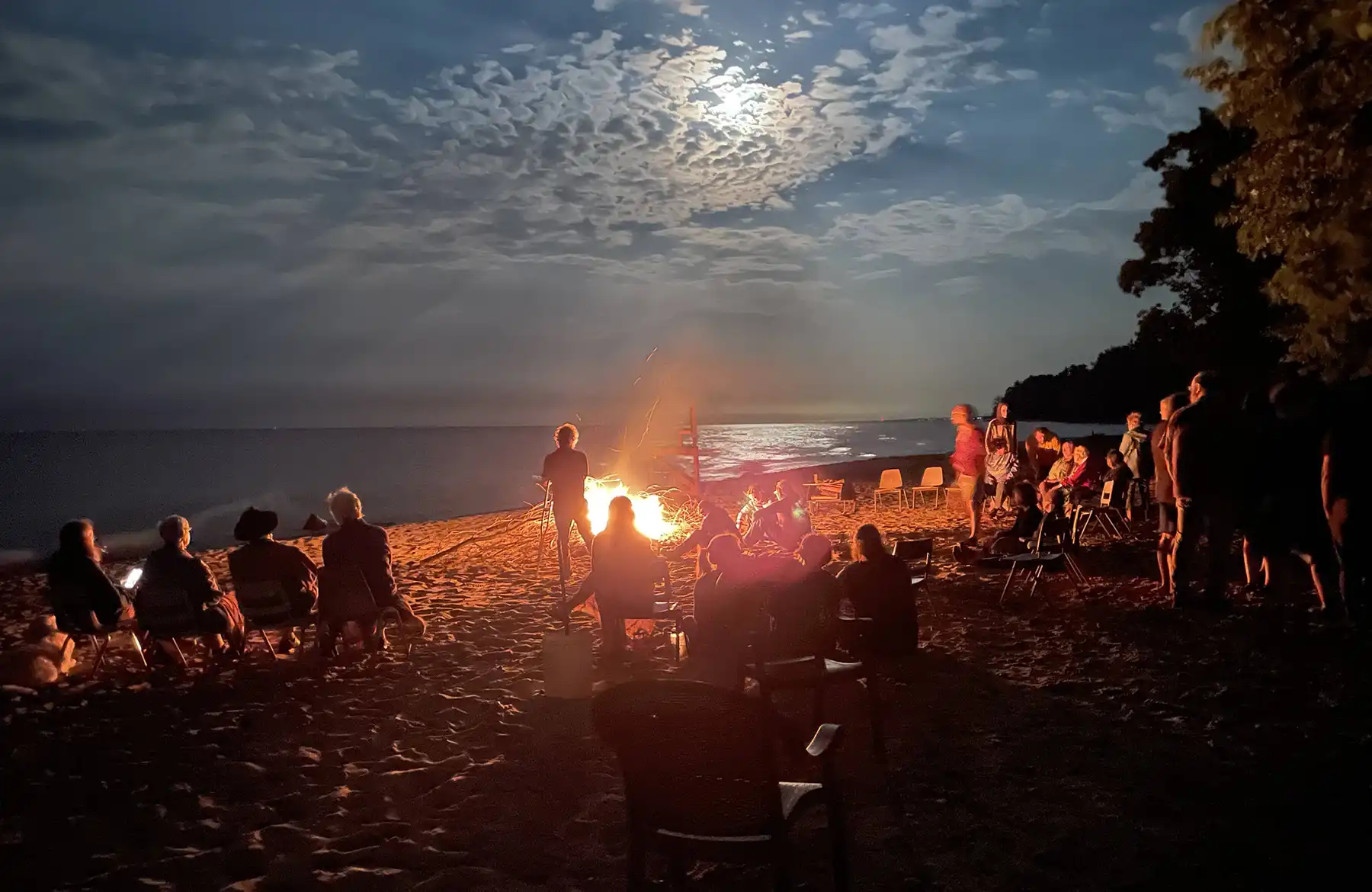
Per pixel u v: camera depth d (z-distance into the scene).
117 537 19.80
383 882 3.77
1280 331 9.52
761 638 4.88
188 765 5.10
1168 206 26.20
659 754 3.18
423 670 7.04
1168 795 4.43
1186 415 7.82
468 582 11.22
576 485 9.78
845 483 16.91
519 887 3.75
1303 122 7.68
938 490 18.47
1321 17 7.20
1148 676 6.21
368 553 7.36
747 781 3.12
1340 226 7.63
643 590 7.08
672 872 3.67
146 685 6.78
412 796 4.68
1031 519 9.27
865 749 5.21
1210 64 8.18
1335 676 5.97
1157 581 9.27
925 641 7.42
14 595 11.56
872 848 4.03
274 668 7.16
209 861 3.98
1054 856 3.87
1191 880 3.66
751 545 9.47
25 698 6.44
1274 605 7.83
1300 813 4.17
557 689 6.18
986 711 5.73
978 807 4.38
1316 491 7.38
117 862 3.99
